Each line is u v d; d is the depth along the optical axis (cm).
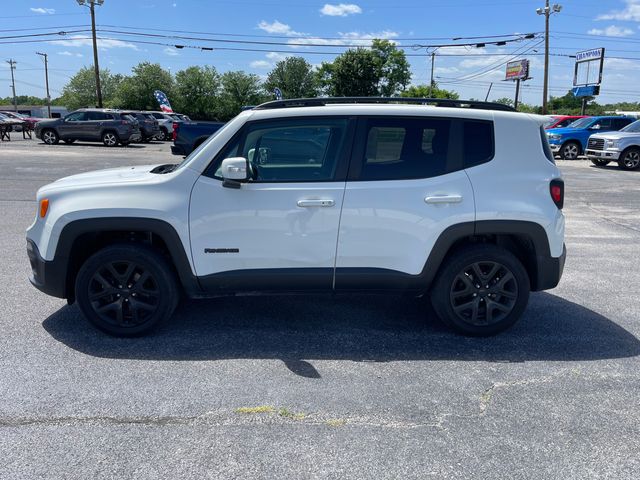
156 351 407
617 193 1322
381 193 411
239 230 410
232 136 414
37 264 421
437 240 418
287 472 271
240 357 400
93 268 416
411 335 447
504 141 425
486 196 417
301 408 330
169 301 426
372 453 288
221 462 278
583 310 515
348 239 414
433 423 317
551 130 2350
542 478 271
